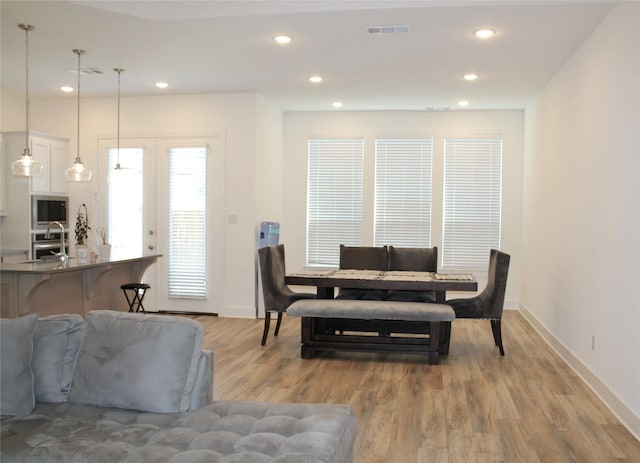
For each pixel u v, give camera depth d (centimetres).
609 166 389
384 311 492
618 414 363
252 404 257
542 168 638
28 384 249
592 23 419
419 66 556
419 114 803
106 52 519
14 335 253
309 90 679
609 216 387
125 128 730
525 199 756
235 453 202
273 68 572
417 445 317
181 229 719
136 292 590
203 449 207
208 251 715
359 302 516
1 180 653
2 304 437
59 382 261
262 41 479
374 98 720
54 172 711
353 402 392
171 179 720
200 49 506
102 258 533
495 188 793
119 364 252
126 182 730
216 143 709
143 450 205
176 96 716
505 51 499
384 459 298
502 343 562
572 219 493
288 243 833
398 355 535
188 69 580
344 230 822
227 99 705
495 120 789
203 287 717
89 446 208
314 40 475
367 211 813
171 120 719
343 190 820
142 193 728
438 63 543
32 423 233
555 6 387
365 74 592
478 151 795
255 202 702
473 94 687
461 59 528
